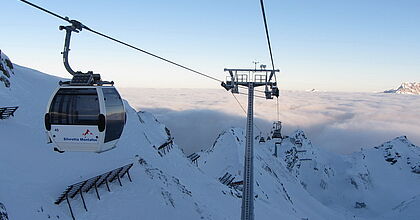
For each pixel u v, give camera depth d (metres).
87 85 10.08
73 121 9.71
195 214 31.84
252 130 16.00
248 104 16.66
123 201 25.89
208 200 44.28
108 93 10.21
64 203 22.81
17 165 24.72
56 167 27.69
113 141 10.60
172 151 60.88
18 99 40.28
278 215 63.47
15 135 30.11
